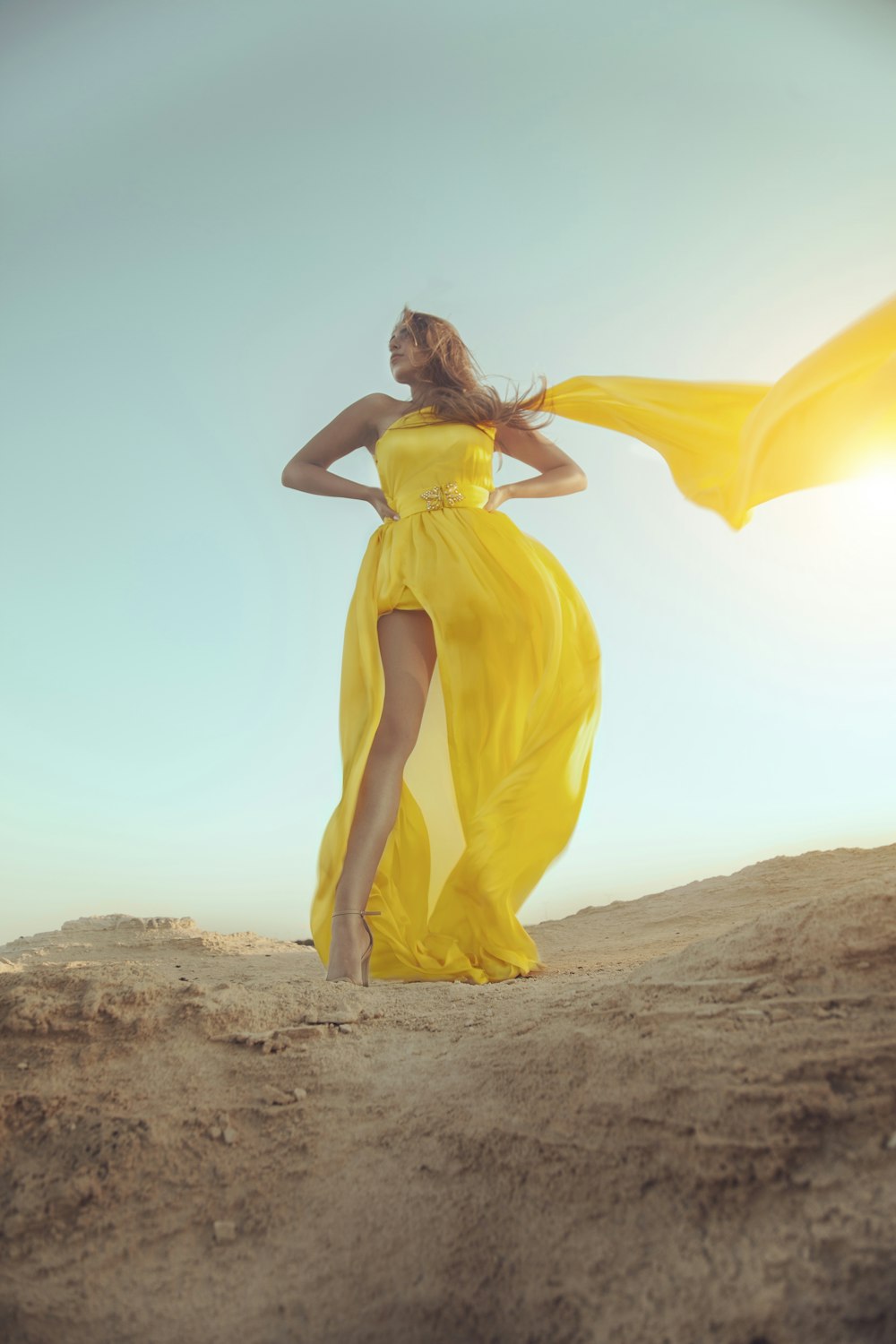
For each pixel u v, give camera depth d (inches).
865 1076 56.1
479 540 170.6
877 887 78.0
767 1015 65.7
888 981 65.9
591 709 173.6
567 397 199.3
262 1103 73.2
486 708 173.0
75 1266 58.1
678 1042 65.1
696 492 201.3
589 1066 66.4
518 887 163.0
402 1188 60.0
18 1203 63.2
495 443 192.1
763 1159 52.0
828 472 186.9
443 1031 86.7
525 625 171.9
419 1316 49.2
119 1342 51.6
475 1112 66.1
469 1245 53.4
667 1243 49.3
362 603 166.7
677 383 202.4
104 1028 84.9
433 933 162.2
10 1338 52.2
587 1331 45.3
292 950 267.4
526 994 100.7
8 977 97.0
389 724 159.8
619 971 118.2
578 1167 56.6
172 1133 69.1
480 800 171.6
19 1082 76.8
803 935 75.0
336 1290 52.8
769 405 189.8
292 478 182.5
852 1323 40.7
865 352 183.0
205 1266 57.2
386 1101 72.1
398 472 174.9
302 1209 60.8
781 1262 45.3
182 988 93.3
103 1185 64.1
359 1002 97.7
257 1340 50.3
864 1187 48.4
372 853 148.5
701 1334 42.9
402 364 182.7
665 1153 55.0
